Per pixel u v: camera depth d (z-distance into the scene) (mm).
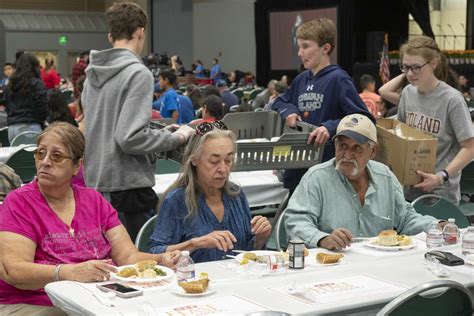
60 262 3006
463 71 17531
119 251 3170
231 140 3281
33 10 26531
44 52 26500
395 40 20281
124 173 3953
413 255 3201
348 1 18672
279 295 2584
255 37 21859
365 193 3633
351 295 2574
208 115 6965
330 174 3629
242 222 3398
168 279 2771
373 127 3557
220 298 2547
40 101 8008
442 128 4422
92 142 4004
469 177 5754
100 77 3955
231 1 23719
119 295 2555
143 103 3873
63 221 3045
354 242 3439
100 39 27250
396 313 2365
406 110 4656
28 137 7359
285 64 20812
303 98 4434
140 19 4027
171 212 3307
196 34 25109
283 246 3707
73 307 2490
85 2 27266
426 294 2518
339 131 3531
